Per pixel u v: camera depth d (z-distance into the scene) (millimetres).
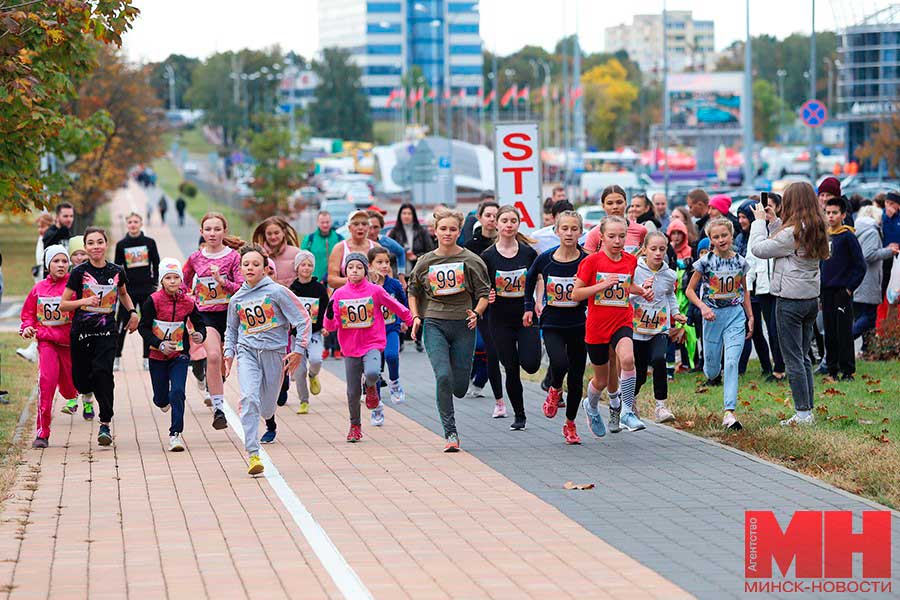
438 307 23203
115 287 23984
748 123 125312
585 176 149625
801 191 23391
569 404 23125
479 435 24594
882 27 164500
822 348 33500
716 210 32656
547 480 19875
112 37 27359
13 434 25688
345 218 125875
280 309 22203
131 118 125250
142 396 31797
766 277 30109
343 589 13688
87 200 108312
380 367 24266
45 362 24203
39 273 36688
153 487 19859
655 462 21094
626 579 13906
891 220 35531
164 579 14281
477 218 30406
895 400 26812
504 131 34969
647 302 24500
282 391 29094
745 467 20422
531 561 14805
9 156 28656
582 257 23016
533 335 24422
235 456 22844
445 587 13711
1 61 25094
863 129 168375
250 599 13398
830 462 20125
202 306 26391
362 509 17953
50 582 14219
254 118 124625
